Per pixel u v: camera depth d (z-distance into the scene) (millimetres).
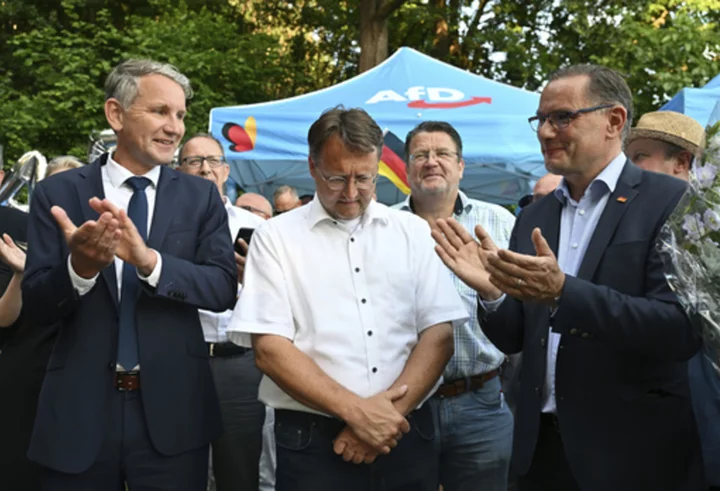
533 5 17109
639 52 13406
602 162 2576
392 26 17641
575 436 2455
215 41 15328
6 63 16312
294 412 2682
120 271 2801
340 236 2744
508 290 2348
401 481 2670
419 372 2662
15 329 3482
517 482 2748
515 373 4176
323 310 2668
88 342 2711
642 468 2396
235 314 2682
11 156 13828
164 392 2723
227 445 3834
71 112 13930
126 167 2914
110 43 14984
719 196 1988
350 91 7746
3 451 3406
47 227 2789
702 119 5270
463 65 17250
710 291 2072
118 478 2730
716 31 13883
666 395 2432
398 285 2736
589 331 2309
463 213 3824
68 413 2662
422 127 3785
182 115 2953
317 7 18031
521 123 6922
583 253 2586
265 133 6918
